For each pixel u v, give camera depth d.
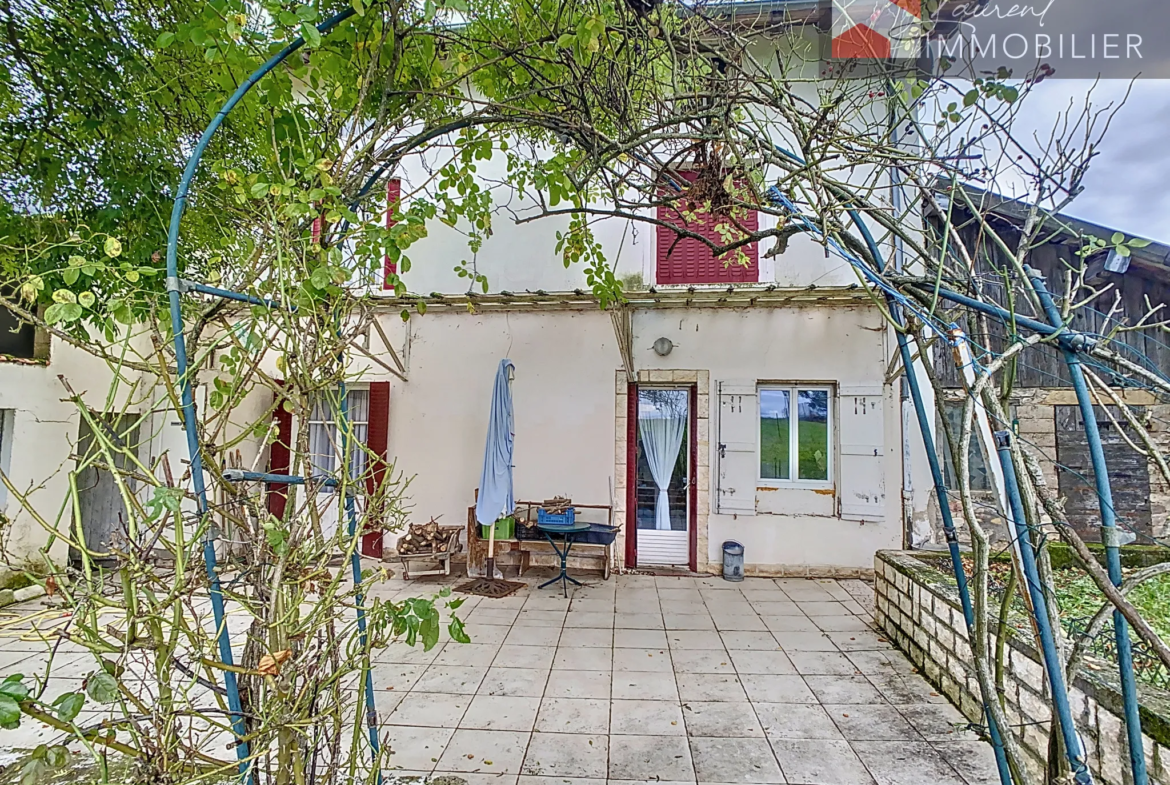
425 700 3.20
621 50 2.17
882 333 5.89
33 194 2.44
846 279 5.88
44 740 2.75
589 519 6.14
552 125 2.24
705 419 6.10
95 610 1.22
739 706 3.15
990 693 1.42
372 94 1.99
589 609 4.83
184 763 1.34
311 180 1.65
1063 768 1.34
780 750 2.73
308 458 1.68
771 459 6.13
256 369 1.56
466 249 6.43
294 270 1.60
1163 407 5.10
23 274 1.64
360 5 1.52
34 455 4.98
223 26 1.54
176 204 1.33
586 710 3.10
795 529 5.89
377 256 1.92
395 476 6.39
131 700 1.24
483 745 2.75
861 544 5.77
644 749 2.73
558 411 6.28
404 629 1.57
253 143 2.34
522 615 4.68
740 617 4.64
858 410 5.81
